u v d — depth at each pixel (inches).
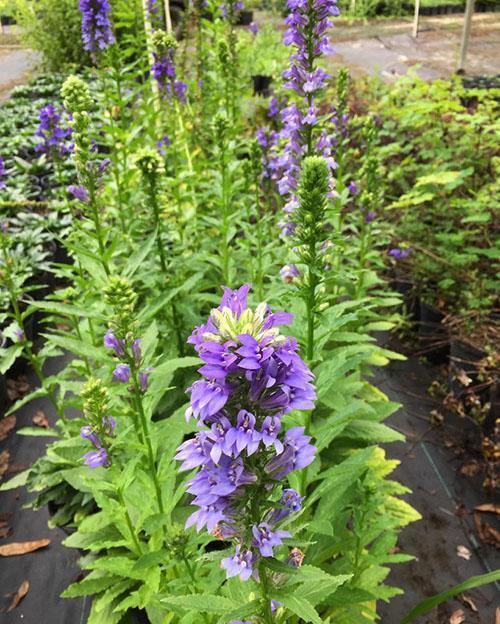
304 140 18.7
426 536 20.1
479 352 24.1
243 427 7.9
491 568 18.9
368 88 45.5
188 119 33.2
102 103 31.0
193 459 8.1
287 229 19.4
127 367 13.7
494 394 22.5
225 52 29.6
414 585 18.4
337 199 22.8
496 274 28.1
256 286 21.2
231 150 26.2
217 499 8.2
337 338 19.0
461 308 26.4
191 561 13.8
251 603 9.3
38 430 20.1
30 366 29.5
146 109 30.5
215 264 23.0
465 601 17.8
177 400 20.4
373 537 13.9
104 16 26.4
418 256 28.6
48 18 75.5
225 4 31.5
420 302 28.8
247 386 8.1
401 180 32.6
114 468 13.9
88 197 18.1
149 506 14.4
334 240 14.7
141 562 13.0
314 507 17.1
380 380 27.7
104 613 15.8
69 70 75.2
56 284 36.2
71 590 15.4
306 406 8.0
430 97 37.9
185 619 12.1
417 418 25.4
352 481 13.4
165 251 21.7
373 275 23.3
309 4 17.1
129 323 13.2
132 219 24.4
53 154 25.0
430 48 75.7
